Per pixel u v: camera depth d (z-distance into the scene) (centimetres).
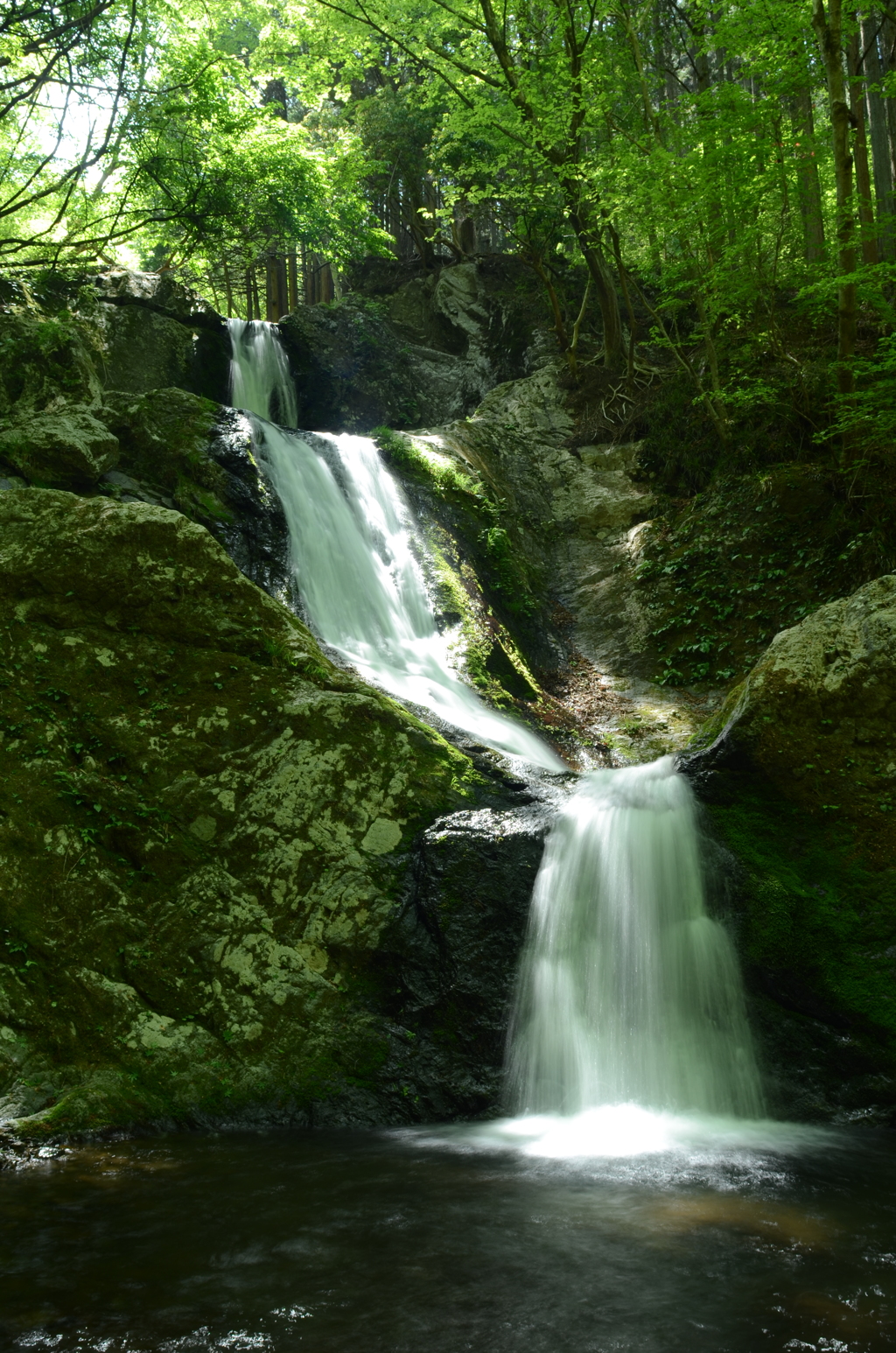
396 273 2781
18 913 738
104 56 1498
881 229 1281
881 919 782
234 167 1789
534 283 2381
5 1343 374
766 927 784
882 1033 742
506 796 926
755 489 1517
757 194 1363
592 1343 378
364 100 2555
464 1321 396
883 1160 624
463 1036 764
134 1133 667
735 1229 497
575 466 1808
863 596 875
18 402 1348
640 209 1527
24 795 787
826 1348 375
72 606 890
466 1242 477
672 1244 476
